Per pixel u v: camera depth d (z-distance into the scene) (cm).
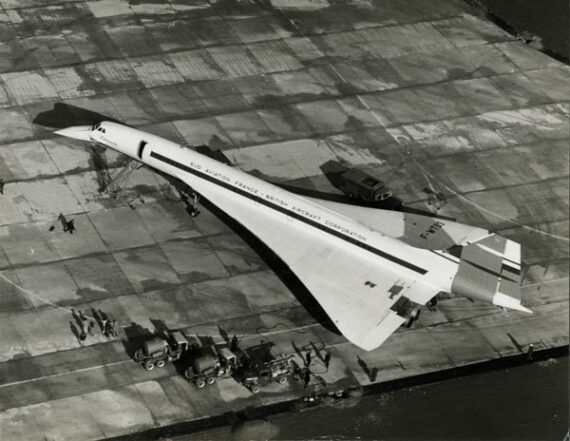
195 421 4619
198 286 5297
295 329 5141
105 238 5503
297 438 4597
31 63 6688
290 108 6619
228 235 5634
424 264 5194
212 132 6328
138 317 5088
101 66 6750
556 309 5466
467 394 4894
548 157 6519
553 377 5038
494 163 6412
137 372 4816
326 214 5372
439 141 6519
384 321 4975
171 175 5706
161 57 6900
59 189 5772
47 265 5306
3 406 4588
